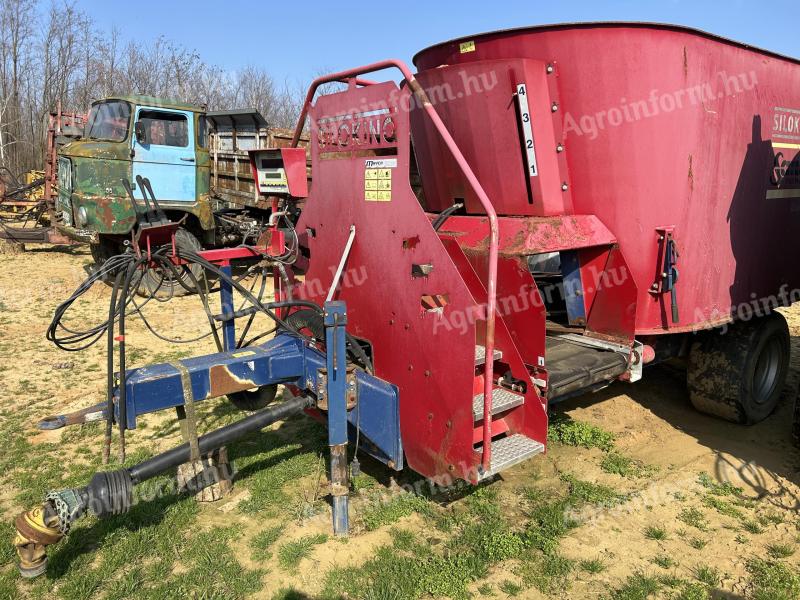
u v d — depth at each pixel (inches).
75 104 1149.7
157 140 375.9
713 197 166.9
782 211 199.2
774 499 154.1
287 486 155.6
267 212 441.4
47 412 199.9
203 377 129.4
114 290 126.3
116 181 362.9
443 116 158.6
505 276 137.9
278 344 150.1
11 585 117.1
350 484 155.1
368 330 141.4
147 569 123.1
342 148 143.3
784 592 118.0
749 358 186.7
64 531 109.0
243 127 455.2
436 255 120.0
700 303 170.4
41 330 294.4
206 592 116.5
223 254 159.8
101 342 276.5
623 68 144.7
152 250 135.3
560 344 162.2
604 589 119.9
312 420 194.7
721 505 149.6
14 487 153.3
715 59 158.9
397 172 126.3
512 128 146.3
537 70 143.9
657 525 141.9
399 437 134.0
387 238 131.6
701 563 128.3
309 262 162.9
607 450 177.5
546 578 122.4
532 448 129.0
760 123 180.5
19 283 396.8
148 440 181.0
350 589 118.3
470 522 140.3
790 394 227.3
